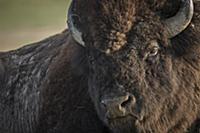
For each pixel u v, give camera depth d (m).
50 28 110.50
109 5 29.77
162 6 29.95
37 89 36.50
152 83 30.06
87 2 30.56
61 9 129.38
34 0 138.12
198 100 31.52
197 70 31.16
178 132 31.78
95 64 30.20
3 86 38.94
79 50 32.78
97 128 33.47
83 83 33.31
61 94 34.28
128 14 29.61
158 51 30.16
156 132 31.08
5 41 100.38
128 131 30.78
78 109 33.59
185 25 30.17
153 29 29.83
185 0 30.06
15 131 37.94
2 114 38.53
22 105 37.50
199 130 32.00
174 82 30.64
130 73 29.58
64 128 34.16
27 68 38.06
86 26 30.61
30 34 106.00
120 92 29.50
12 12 128.38
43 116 35.28
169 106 30.89
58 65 34.88
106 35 29.69
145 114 30.25
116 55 29.66
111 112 29.61
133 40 29.66
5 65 39.59
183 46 30.78
